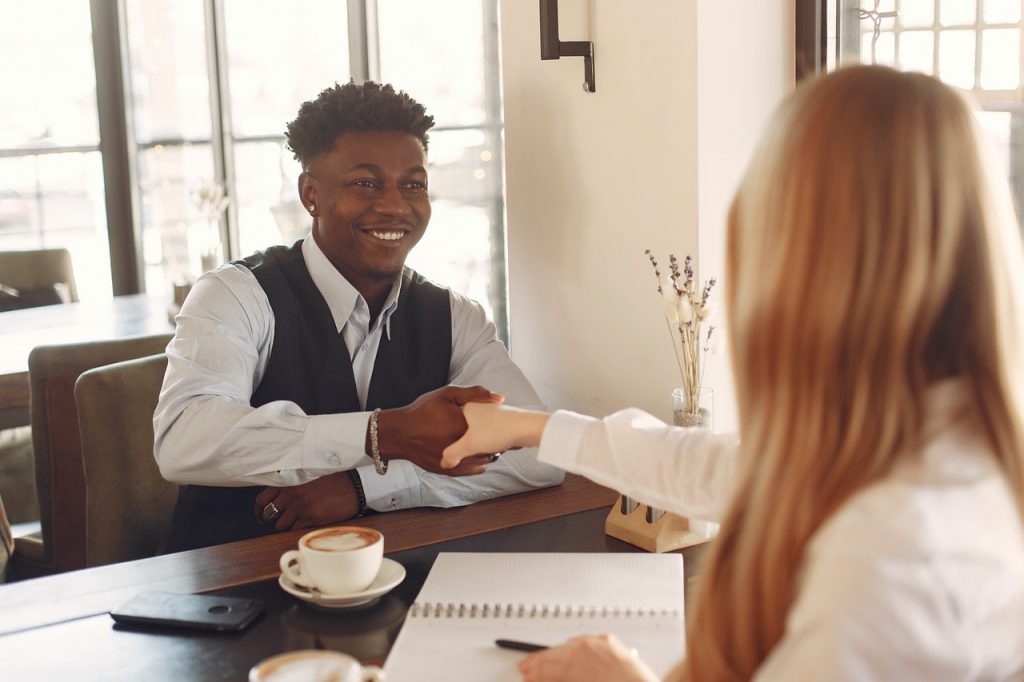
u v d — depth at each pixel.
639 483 1.14
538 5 1.84
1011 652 0.67
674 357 1.66
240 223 4.23
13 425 2.62
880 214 0.67
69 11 4.30
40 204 4.37
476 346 1.86
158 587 1.23
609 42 1.71
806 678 0.62
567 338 1.91
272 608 1.15
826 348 0.68
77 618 1.14
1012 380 0.69
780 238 0.70
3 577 1.83
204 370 1.59
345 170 1.68
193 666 1.02
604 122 1.74
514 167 1.98
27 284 3.85
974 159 0.68
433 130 3.07
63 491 2.04
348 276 1.74
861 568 0.62
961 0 1.45
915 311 0.66
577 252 1.85
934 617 0.61
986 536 0.64
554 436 1.19
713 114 1.57
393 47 3.29
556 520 1.45
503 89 1.99
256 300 1.68
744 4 1.57
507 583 1.18
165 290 4.47
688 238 1.60
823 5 1.59
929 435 0.67
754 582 0.71
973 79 1.46
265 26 3.94
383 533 1.41
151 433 1.84
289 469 1.45
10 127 4.28
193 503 1.66
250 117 4.09
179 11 4.19
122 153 4.45
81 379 1.78
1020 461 0.68
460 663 0.99
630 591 1.15
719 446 1.10
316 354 1.71
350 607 1.15
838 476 0.67
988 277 0.68
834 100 0.69
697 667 0.76
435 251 3.09
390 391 1.78
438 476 1.51
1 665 1.02
